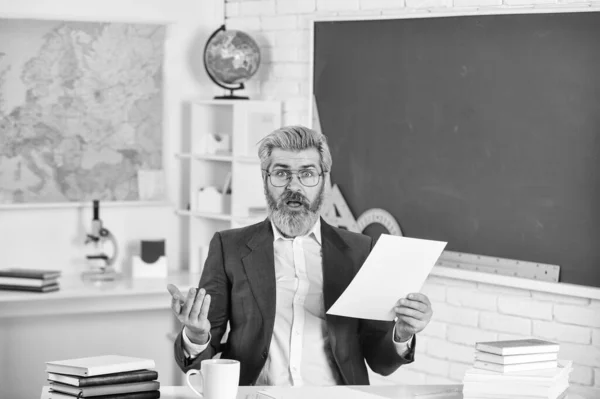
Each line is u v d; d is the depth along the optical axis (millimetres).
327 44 4645
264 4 4926
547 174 3867
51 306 4438
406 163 4363
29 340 4797
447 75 4188
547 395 2377
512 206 3988
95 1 4867
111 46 4902
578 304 3824
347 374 2854
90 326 4922
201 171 5059
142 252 4879
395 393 2562
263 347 2857
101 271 4754
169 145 5109
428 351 4383
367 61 4488
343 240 2988
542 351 2465
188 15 5090
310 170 2902
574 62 3764
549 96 3848
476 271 4121
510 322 4055
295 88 4816
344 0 4570
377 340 2918
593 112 3711
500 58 4000
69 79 4816
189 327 2633
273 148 2908
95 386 2406
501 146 4012
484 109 4062
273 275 2916
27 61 4719
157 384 2486
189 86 5125
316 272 2941
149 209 5109
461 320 4238
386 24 4402
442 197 4238
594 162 3713
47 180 4805
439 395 2547
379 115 4453
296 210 2896
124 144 4973
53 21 4762
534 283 3902
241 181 4820
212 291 2957
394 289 2584
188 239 5219
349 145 4578
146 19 4949
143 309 4883
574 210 3783
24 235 4793
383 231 4461
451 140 4188
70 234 4895
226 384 2357
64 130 4824
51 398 2410
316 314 2914
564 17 3791
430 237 4289
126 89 4957
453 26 4156
